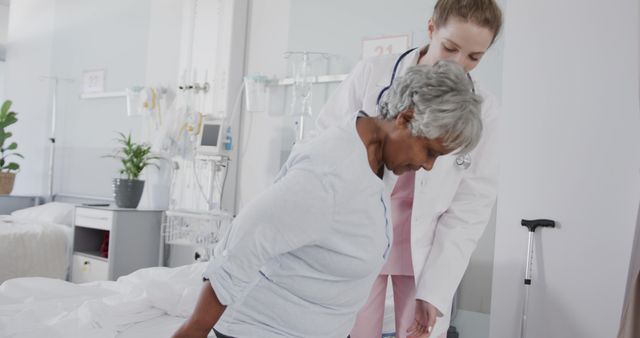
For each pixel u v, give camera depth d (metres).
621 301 2.45
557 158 2.64
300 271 1.08
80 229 4.07
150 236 3.99
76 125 4.98
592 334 2.51
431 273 1.57
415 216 1.57
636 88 2.47
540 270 2.64
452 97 1.02
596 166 2.54
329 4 3.45
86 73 4.92
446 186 1.60
